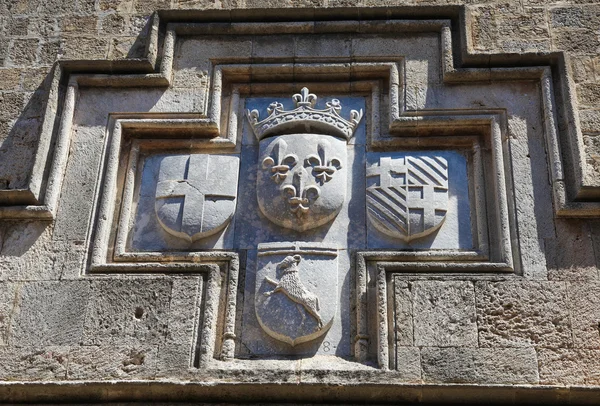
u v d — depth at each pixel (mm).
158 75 6020
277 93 6105
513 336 4902
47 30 6512
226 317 5094
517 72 5895
